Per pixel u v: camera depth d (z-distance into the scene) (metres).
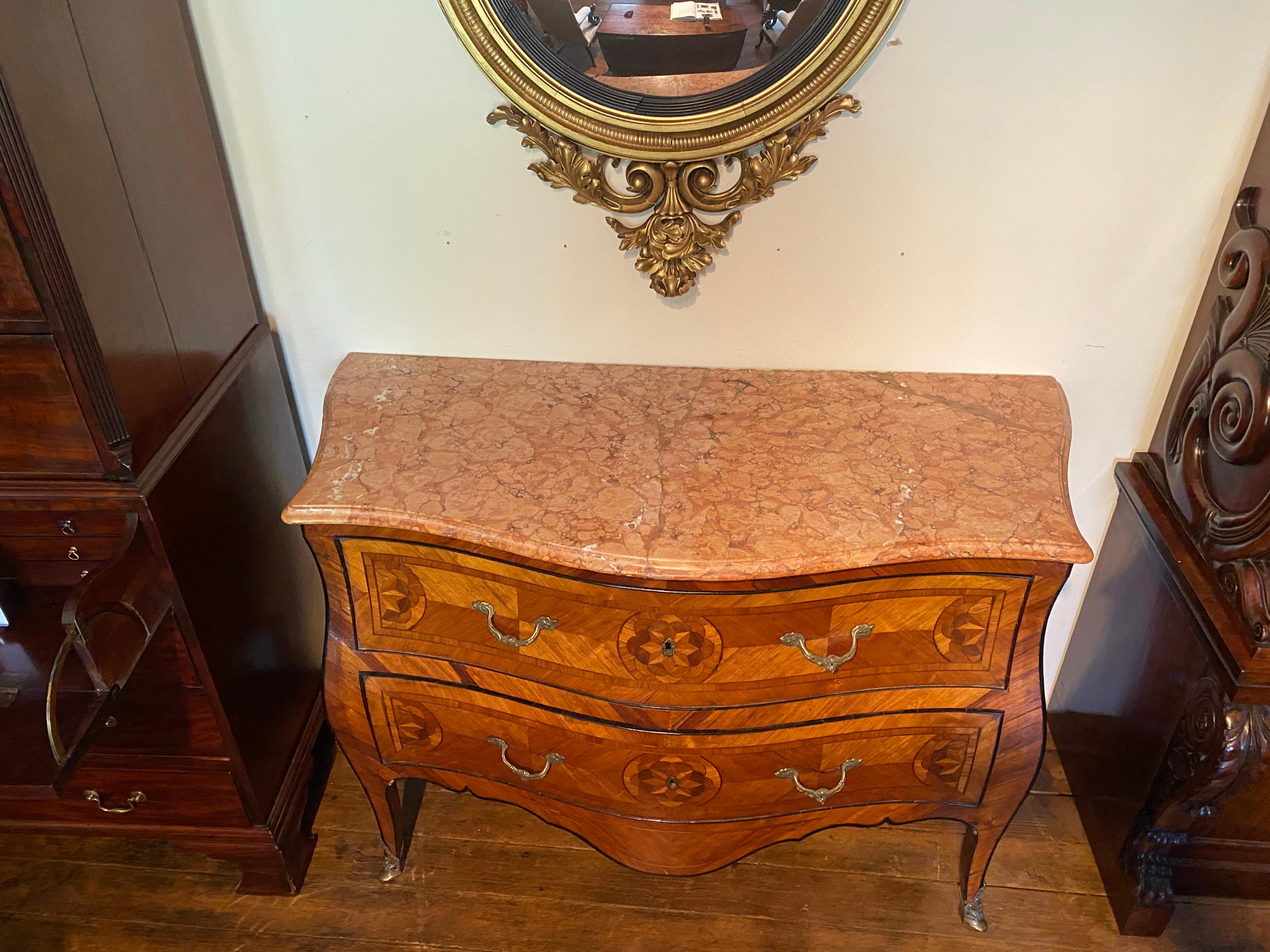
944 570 1.21
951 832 1.79
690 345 1.58
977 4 1.23
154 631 1.26
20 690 1.26
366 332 1.61
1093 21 1.23
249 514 1.52
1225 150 1.31
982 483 1.28
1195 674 1.38
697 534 1.19
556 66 1.28
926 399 1.48
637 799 1.44
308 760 1.76
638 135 1.32
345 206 1.47
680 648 1.26
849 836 1.78
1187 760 1.40
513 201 1.44
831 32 1.23
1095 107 1.30
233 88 1.37
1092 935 1.62
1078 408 1.59
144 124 1.20
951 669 1.30
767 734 1.35
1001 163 1.35
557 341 1.59
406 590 1.32
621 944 1.62
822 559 1.15
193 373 1.34
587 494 1.26
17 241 1.00
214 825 1.59
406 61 1.33
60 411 1.13
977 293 1.48
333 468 1.32
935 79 1.29
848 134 1.34
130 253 1.17
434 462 1.33
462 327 1.59
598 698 1.34
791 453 1.35
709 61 1.27
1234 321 1.29
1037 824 1.80
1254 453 1.24
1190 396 1.43
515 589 1.27
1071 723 1.89
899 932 1.63
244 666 1.51
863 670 1.30
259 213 1.48
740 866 1.74
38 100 0.99
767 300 1.51
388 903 1.68
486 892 1.70
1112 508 1.71
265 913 1.66
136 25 1.18
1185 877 1.59
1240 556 1.30
